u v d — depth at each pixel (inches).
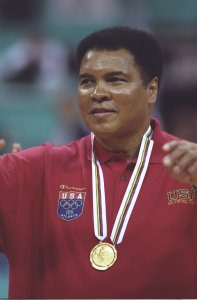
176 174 280.8
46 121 965.2
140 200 335.3
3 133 923.4
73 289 321.4
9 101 979.9
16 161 346.3
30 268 338.6
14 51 1013.8
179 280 322.3
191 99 1010.1
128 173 346.6
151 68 343.6
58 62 1005.2
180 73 1027.9
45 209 339.6
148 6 1126.4
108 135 336.5
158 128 361.4
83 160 350.0
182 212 329.4
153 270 319.9
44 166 347.9
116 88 330.0
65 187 341.1
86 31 1079.6
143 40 339.3
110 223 331.9
